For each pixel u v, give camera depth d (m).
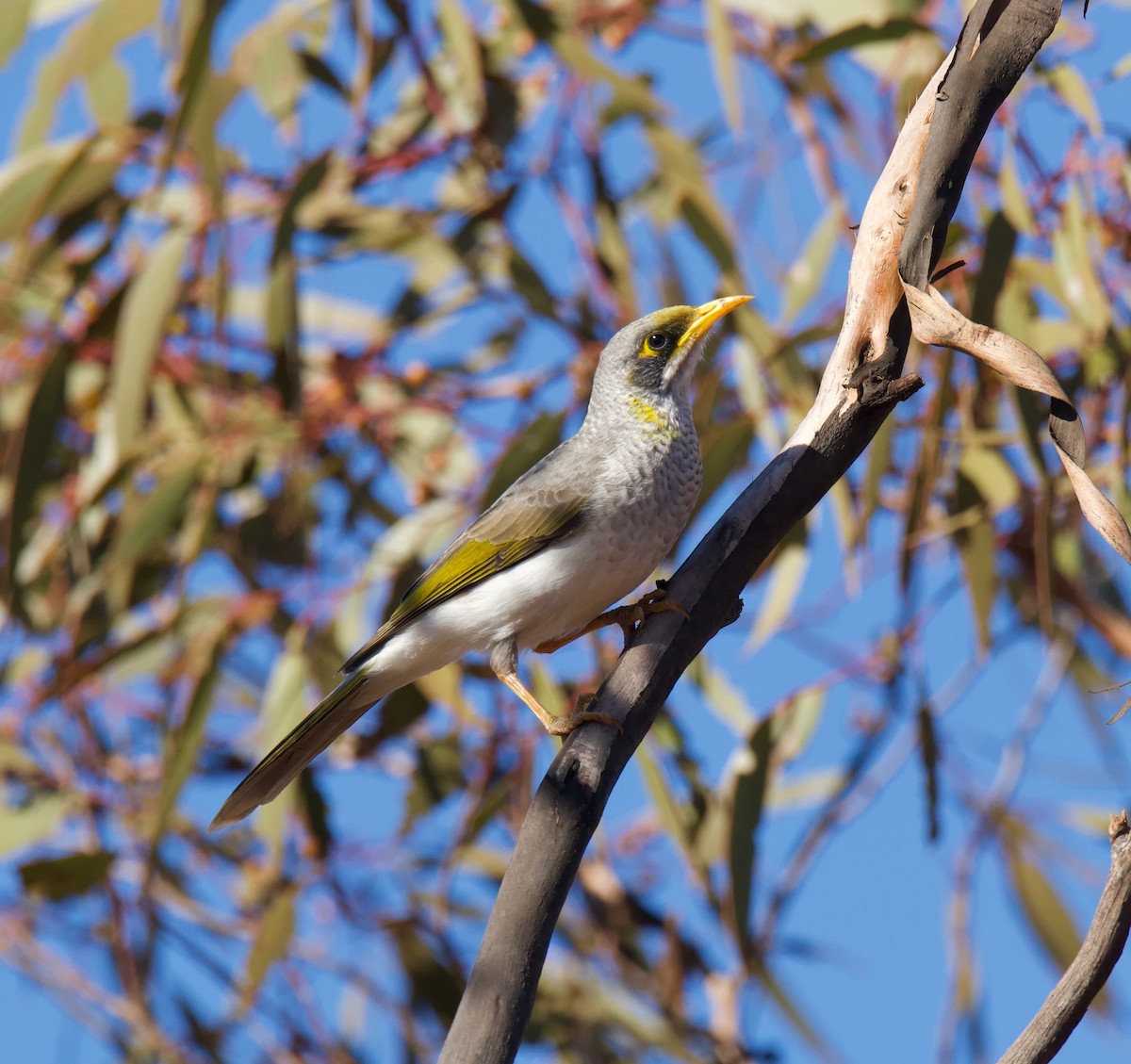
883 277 5.80
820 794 10.93
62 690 10.59
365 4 11.18
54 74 10.95
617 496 8.02
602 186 11.13
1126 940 4.83
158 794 10.45
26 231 10.66
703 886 10.07
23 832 10.91
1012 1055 4.85
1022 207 8.85
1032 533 10.91
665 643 5.78
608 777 5.60
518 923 5.39
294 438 11.16
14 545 10.18
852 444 5.82
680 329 8.28
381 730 11.24
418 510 10.97
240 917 11.34
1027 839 10.59
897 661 9.88
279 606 10.78
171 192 11.18
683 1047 10.76
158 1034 10.78
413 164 11.39
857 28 9.62
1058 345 9.52
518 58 11.72
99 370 11.41
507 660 8.08
